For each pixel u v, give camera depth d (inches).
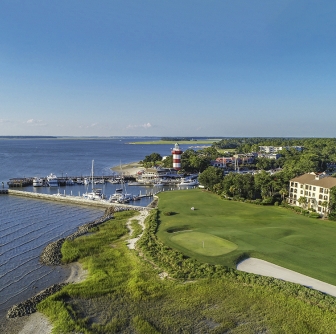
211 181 5659.5
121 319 1771.7
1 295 2103.8
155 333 1647.4
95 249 2847.0
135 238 3102.9
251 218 3752.5
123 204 4734.3
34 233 3410.4
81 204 4987.7
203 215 3922.2
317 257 2463.1
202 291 2021.4
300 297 1883.6
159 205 4564.5
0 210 4493.1
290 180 4628.4
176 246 2733.8
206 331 1668.3
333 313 1721.2
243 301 1909.4
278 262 2368.4
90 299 1982.0
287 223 3491.6
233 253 2527.1
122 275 2282.2
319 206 4052.7
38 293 2091.5
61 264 2578.7
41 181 6766.7
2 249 2906.0
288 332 1637.6
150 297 1975.9
